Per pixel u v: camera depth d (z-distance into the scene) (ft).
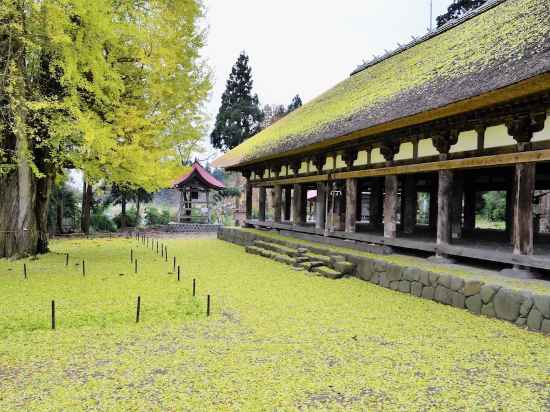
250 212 60.44
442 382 12.30
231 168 61.31
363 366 13.46
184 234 74.69
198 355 14.19
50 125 27.07
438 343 15.70
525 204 20.49
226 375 12.59
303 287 25.93
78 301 20.62
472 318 18.92
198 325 17.65
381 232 40.57
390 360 14.01
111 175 33.01
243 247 49.85
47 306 19.56
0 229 32.58
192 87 34.06
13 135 31.86
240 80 123.75
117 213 95.25
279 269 32.71
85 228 66.03
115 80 27.63
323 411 10.50
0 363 13.26
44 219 37.09
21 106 25.59
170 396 11.17
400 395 11.44
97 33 24.84
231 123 118.93
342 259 30.96
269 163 53.42
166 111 32.94
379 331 17.15
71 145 30.25
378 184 52.54
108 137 27.32
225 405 10.74
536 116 19.77
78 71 25.93
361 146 34.35
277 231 50.26
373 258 28.04
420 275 23.41
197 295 23.15
